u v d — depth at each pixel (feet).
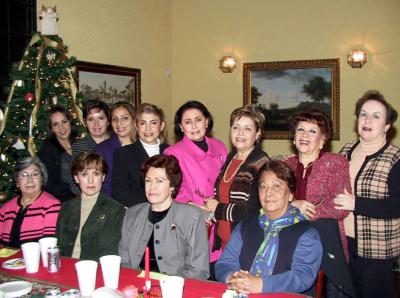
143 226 7.75
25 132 13.75
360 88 20.43
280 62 21.70
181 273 7.48
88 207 8.72
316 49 21.07
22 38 15.94
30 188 9.28
